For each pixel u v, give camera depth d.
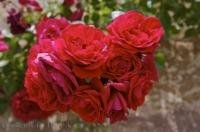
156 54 0.98
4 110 1.01
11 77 0.96
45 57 0.57
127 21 0.61
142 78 0.60
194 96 1.15
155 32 0.61
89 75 0.58
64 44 0.58
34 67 0.59
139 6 1.04
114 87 0.59
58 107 0.60
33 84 0.60
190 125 1.10
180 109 1.12
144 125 1.08
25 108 0.92
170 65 1.18
